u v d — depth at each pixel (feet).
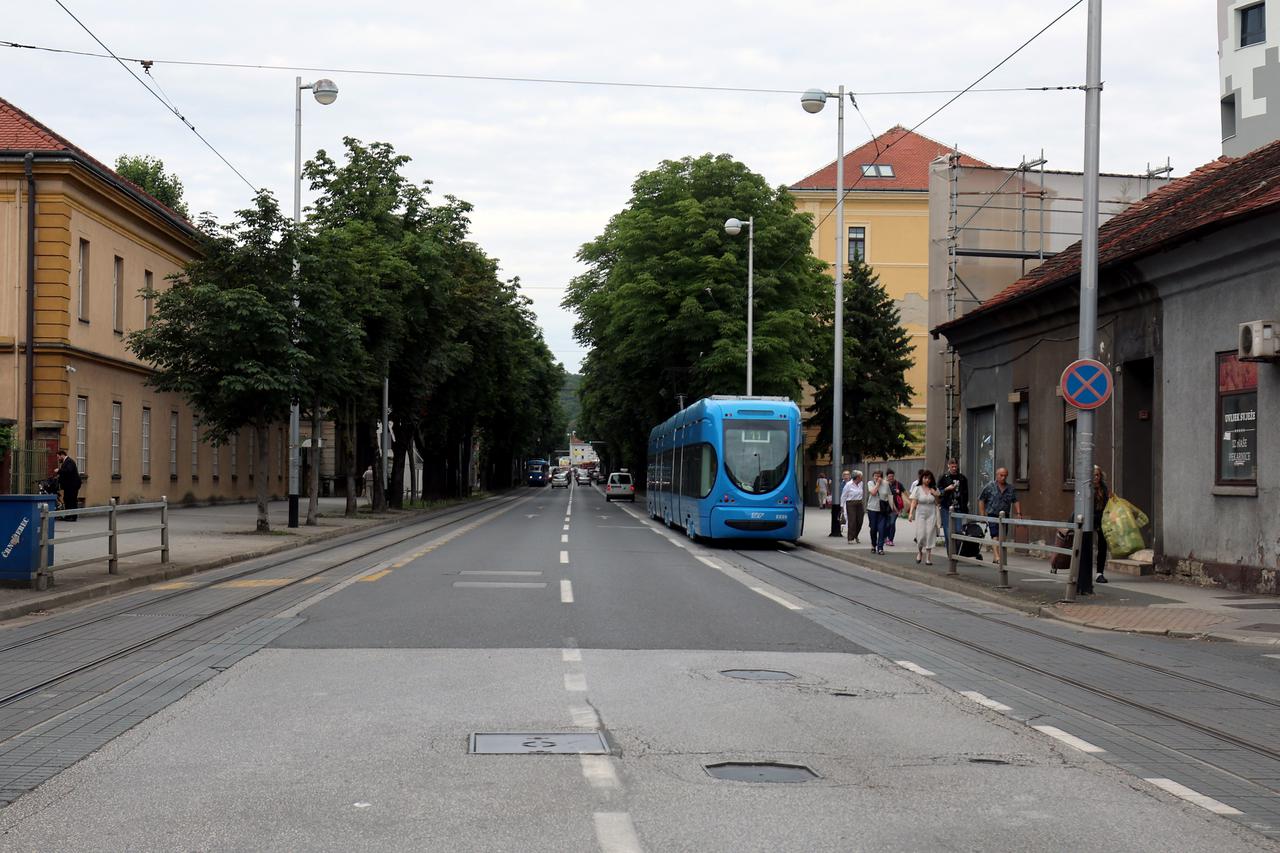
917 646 38.40
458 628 40.50
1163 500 63.62
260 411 91.45
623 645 37.06
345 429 132.36
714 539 101.14
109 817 18.39
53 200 115.14
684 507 105.91
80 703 27.35
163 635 38.47
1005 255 109.19
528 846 17.13
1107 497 67.77
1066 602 50.03
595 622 42.57
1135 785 21.13
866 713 27.20
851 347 192.34
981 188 109.81
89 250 122.83
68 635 38.50
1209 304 59.31
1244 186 62.39
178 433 152.56
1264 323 51.44
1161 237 60.80
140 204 133.49
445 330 142.72
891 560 74.79
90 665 32.55
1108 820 18.93
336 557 74.28
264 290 90.22
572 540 95.50
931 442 113.39
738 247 155.02
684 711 27.02
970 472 97.25
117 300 132.16
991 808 19.52
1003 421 89.30
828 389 202.39
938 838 17.84
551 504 214.69
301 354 89.35
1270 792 20.81
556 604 48.14
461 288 161.99
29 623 41.50
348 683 30.01
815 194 242.78
